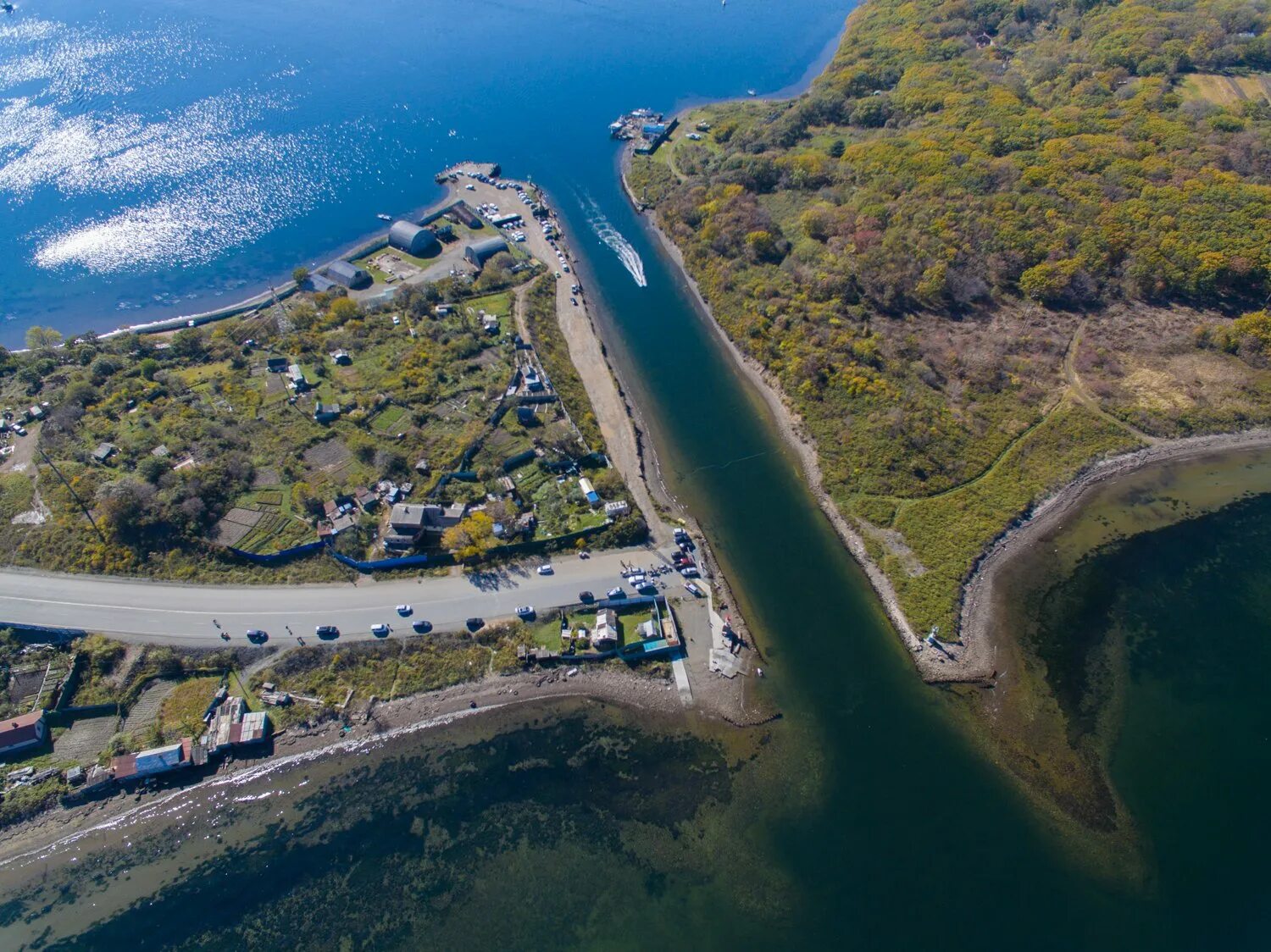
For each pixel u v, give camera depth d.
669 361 159.00
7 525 117.12
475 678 104.38
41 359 148.62
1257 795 94.06
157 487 120.56
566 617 109.88
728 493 131.00
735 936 83.81
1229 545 121.69
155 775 95.50
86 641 104.31
